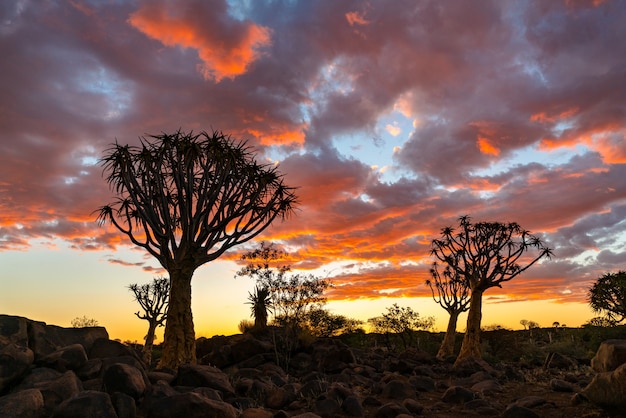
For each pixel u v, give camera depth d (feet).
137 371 29.17
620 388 25.84
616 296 71.82
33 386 25.58
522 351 84.23
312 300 61.82
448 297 93.50
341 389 34.27
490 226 77.00
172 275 50.57
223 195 52.49
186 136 50.90
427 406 34.01
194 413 24.54
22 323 33.17
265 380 42.04
